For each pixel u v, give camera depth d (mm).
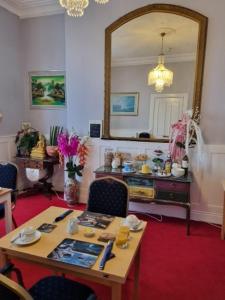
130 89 3439
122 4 3256
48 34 4008
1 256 1401
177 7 3000
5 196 2279
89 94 3615
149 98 3373
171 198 2961
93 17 3416
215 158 3125
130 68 3396
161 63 3256
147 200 3041
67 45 3609
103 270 1199
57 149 3873
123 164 3389
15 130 4188
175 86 3229
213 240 2740
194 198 3264
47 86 4176
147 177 3000
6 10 3812
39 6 3863
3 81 3871
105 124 3570
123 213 2035
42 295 1298
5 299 973
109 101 3529
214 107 3055
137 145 3445
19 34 4145
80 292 1319
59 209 1917
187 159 3070
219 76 2982
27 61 4215
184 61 3146
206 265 2279
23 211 3445
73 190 3670
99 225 1666
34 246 1395
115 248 1390
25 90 4320
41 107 4277
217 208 3188
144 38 3262
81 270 1229
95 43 3461
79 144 3553
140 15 3189
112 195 2080
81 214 1840
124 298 1843
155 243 2658
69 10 1901
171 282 2039
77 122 3748
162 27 3156
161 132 3371
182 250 2525
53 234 1532
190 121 3021
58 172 4309
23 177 4320
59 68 4043
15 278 1877
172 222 3199
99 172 3176
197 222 3213
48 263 1296
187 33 3070
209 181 3182
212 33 2936
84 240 1472
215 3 2881
